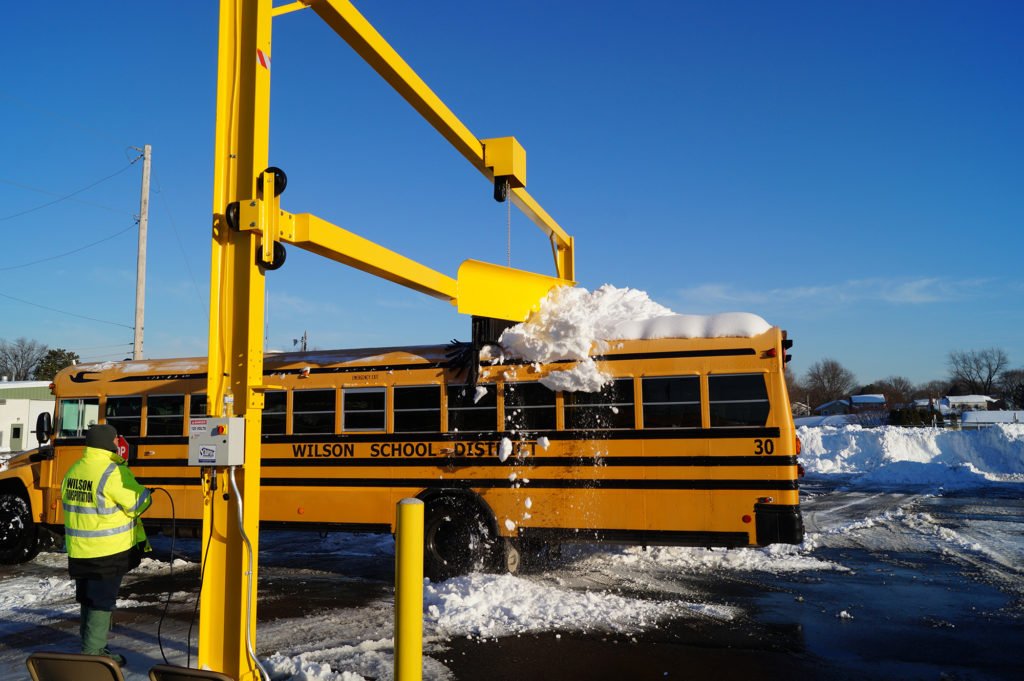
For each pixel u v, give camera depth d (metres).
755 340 7.16
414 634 3.65
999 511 14.12
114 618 6.84
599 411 7.53
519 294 8.25
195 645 5.95
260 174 4.56
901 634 6.02
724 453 7.10
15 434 29.66
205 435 4.37
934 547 10.14
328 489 8.38
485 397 7.90
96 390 9.70
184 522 9.05
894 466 22.36
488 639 5.91
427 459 8.03
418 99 6.12
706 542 7.06
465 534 7.81
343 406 8.44
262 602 7.38
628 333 7.62
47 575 9.09
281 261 4.66
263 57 4.63
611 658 5.45
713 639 5.89
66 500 5.16
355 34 5.18
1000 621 6.42
